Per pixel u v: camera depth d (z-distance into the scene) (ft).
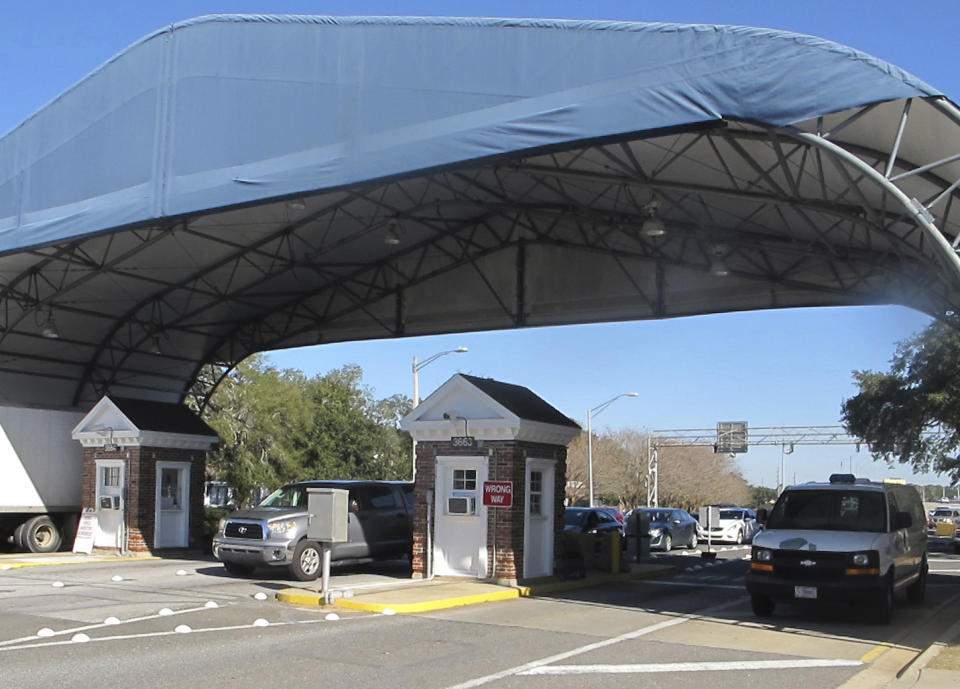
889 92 39.19
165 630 41.83
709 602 56.13
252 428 164.55
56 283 90.17
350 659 35.47
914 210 39.60
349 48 54.49
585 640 41.01
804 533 48.37
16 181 72.08
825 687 31.76
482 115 49.06
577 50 46.70
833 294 79.20
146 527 85.15
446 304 98.17
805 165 52.11
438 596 52.95
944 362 126.11
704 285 85.30
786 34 41.39
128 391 113.19
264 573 69.05
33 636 40.01
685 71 43.57
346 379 223.71
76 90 68.49
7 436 89.51
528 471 62.85
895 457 144.66
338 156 54.08
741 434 206.59
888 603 46.68
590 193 71.31
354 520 67.21
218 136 59.52
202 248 85.15
